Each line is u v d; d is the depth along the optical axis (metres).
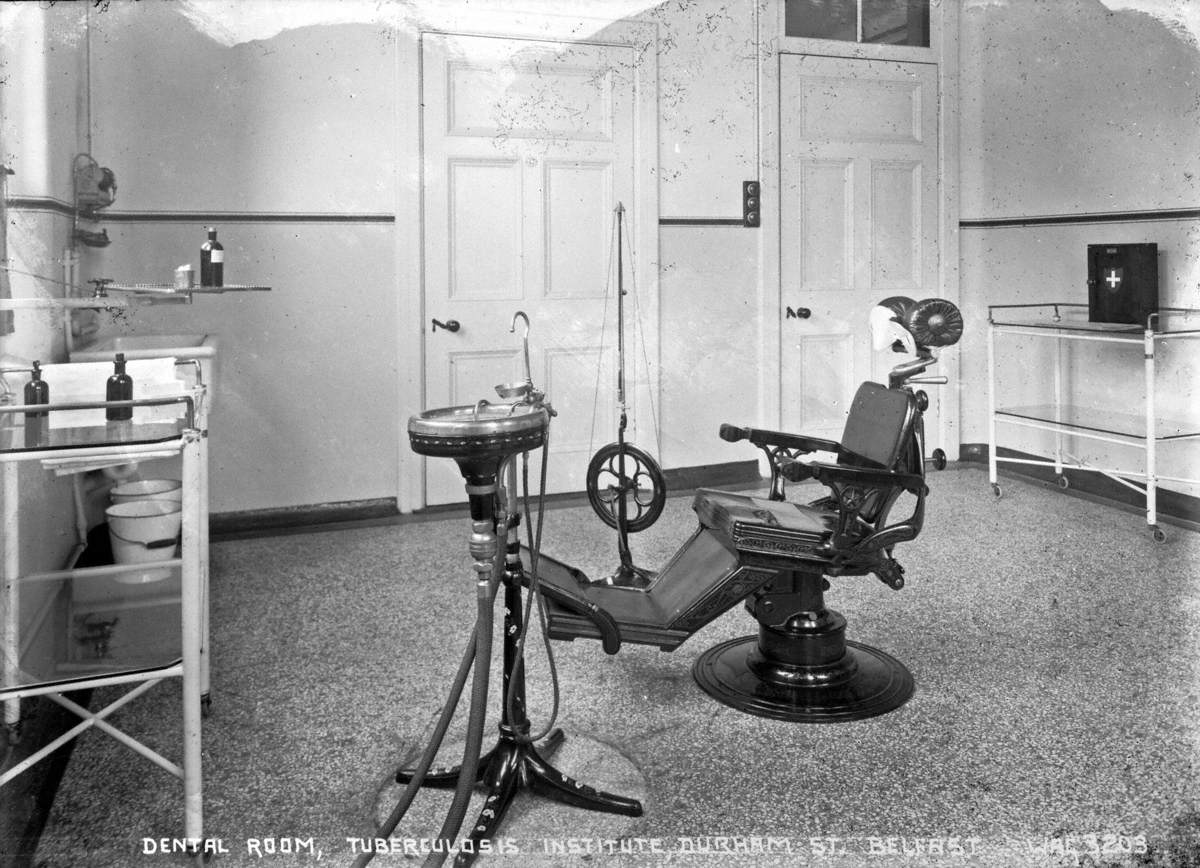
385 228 4.17
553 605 2.21
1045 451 4.68
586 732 2.17
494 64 4.30
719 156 4.66
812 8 4.84
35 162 2.62
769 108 4.71
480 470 1.59
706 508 2.52
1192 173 3.95
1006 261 4.92
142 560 2.41
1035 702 2.28
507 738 1.87
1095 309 4.07
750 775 1.97
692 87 4.60
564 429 4.54
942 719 2.20
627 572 2.82
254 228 3.99
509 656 1.85
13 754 1.84
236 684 2.44
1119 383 4.32
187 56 3.86
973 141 4.99
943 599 3.01
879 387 2.53
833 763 2.01
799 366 4.89
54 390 2.03
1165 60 4.06
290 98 4.00
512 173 4.36
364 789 1.92
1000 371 4.96
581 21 4.42
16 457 1.55
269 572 3.39
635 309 4.57
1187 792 1.85
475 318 4.35
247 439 4.05
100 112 3.74
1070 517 3.99
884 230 4.97
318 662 2.58
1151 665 2.48
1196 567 3.29
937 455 2.41
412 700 2.33
